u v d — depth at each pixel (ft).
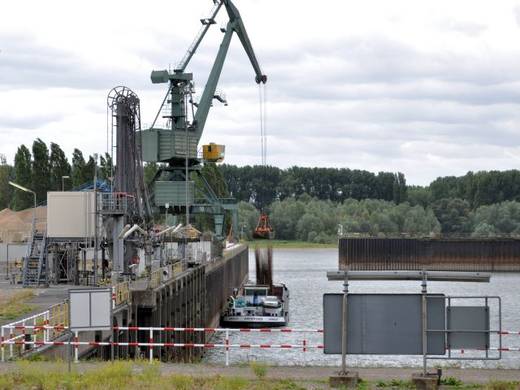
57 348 227.81
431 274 166.40
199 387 164.96
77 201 428.56
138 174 489.67
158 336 344.69
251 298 549.13
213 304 610.65
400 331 167.63
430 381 167.43
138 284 361.51
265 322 536.83
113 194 437.17
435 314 167.43
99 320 177.37
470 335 167.32
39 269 421.59
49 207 427.33
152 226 507.71
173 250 558.15
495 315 611.06
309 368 193.57
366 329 168.04
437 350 167.84
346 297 167.84
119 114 478.59
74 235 427.74
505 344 417.28
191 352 363.56
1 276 495.41
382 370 191.21
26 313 304.09
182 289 436.76
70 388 164.96
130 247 445.78
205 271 554.87
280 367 194.80
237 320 538.88
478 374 186.39
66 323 256.52
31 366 185.78
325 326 169.48
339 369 191.42
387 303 167.84
